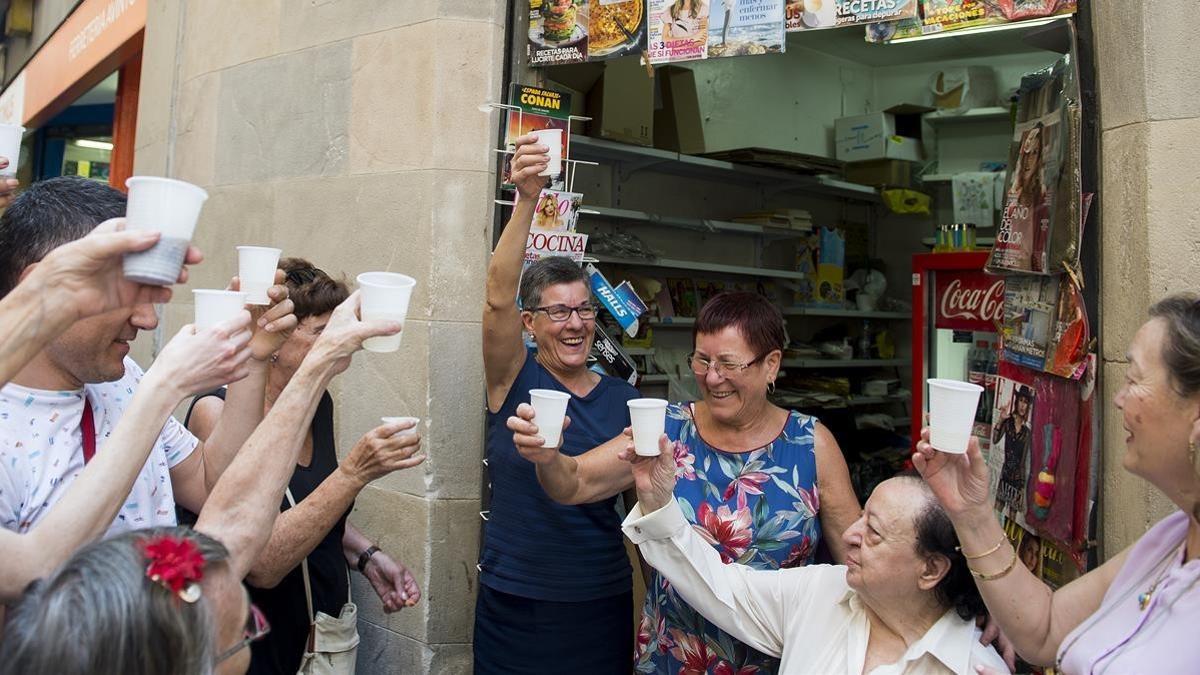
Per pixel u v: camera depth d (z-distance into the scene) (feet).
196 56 13.70
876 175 17.79
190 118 13.82
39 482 4.42
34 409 4.50
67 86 21.56
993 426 8.14
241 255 5.37
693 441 6.84
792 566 6.43
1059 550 7.09
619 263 14.02
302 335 7.32
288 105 11.71
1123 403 4.21
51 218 4.33
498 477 7.92
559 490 6.65
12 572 3.57
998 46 17.47
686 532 5.95
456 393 9.76
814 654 5.58
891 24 7.63
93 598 2.90
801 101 18.31
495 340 7.71
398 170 10.18
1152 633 4.21
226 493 4.40
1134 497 6.33
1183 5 6.29
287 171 11.68
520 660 7.64
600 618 7.66
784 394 16.55
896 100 19.29
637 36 9.05
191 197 3.68
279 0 11.91
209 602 3.17
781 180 16.75
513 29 9.94
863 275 18.89
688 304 15.33
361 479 6.01
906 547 5.10
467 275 9.84
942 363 12.89
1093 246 6.83
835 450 6.67
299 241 11.43
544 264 8.03
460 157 9.87
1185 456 4.01
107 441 3.94
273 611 6.79
